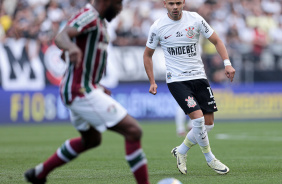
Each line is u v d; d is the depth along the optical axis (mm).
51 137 45000
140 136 14922
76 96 14656
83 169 24188
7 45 59906
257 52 70750
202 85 22922
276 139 42438
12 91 59906
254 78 68750
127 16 68188
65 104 15031
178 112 46562
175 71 22906
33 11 65500
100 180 20406
